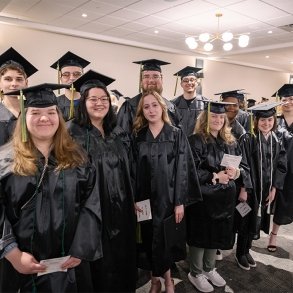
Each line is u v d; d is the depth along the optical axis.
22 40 7.30
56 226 1.38
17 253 1.32
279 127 3.00
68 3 5.78
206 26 7.18
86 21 7.05
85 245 1.44
